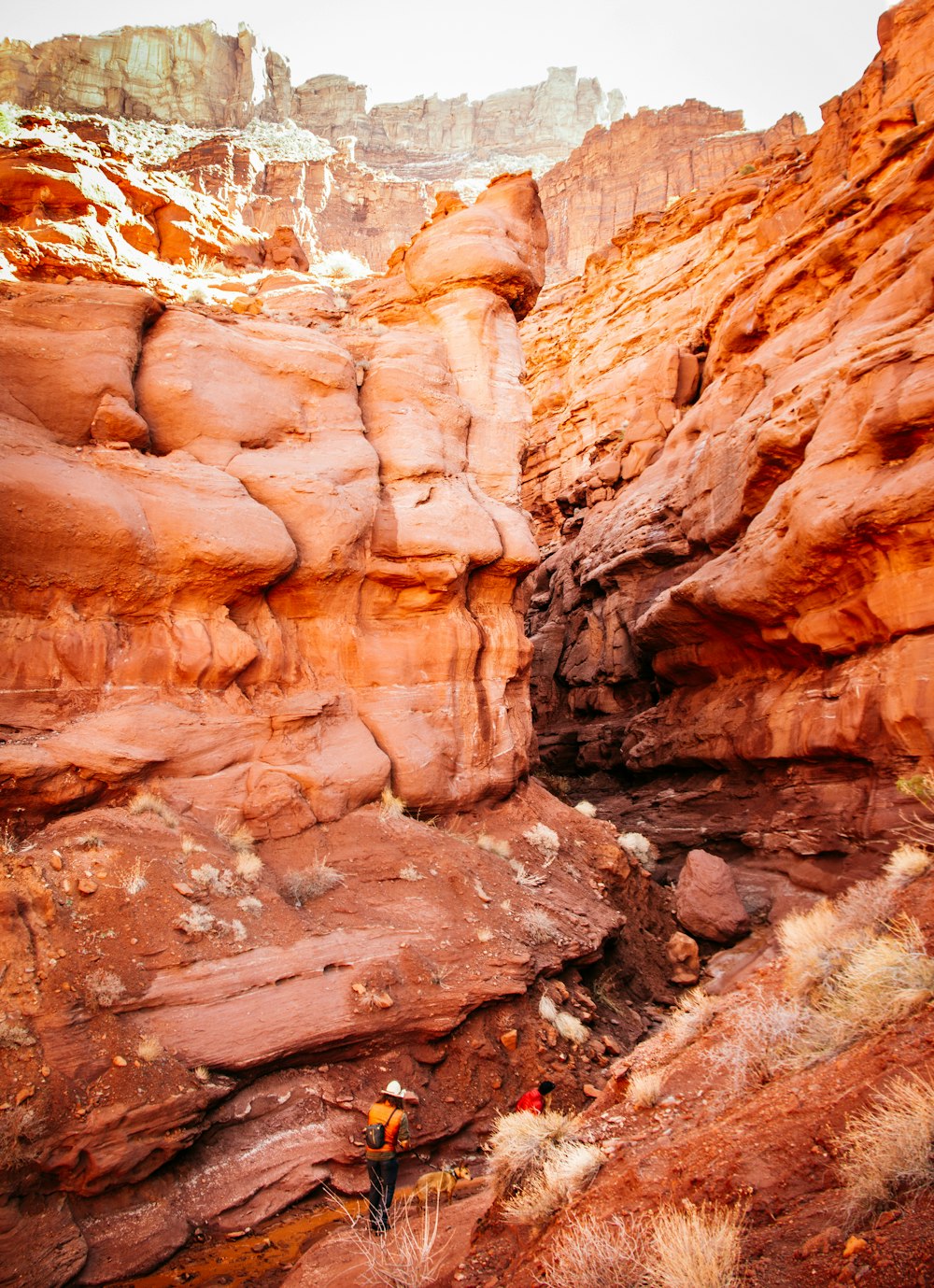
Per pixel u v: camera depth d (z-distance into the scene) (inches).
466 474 617.0
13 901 311.1
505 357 673.6
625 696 1042.7
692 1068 270.5
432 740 520.7
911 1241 139.1
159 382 476.7
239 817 412.2
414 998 367.6
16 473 390.9
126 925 328.5
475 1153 349.4
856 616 559.5
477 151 5546.3
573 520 1296.8
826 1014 245.0
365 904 404.5
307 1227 295.0
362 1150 323.6
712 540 816.3
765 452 677.3
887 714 512.1
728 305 1054.4
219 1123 310.7
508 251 682.2
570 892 514.6
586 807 716.7
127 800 386.0
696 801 764.0
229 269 895.7
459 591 559.2
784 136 3373.5
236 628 451.2
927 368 531.8
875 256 714.8
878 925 286.0
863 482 548.4
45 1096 277.9
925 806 468.8
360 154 5255.9
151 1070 297.7
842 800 561.9
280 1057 328.5
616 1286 171.2
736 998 309.6
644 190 3572.8
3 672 384.8
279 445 518.3
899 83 952.3
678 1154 209.3
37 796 360.8
